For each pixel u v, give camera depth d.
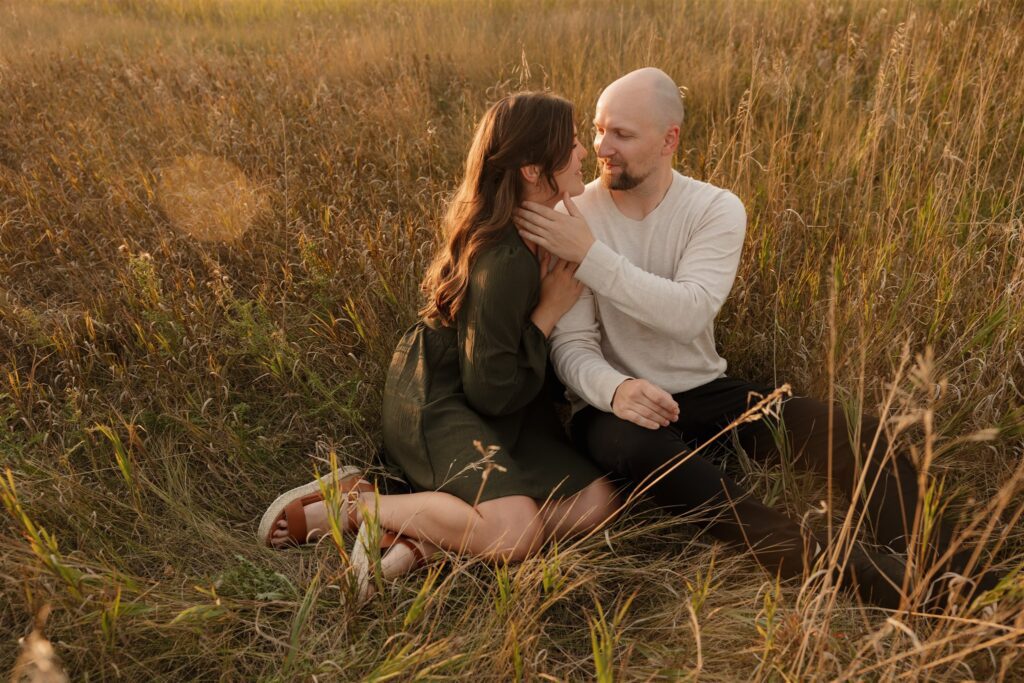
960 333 2.69
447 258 2.21
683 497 2.02
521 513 2.02
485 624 1.86
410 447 2.21
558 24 6.52
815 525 2.12
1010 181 3.47
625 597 2.03
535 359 2.18
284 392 2.76
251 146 4.25
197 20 9.60
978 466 2.26
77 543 2.09
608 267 2.09
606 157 2.18
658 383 2.35
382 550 2.12
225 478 2.48
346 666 1.72
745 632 1.79
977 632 1.44
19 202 3.85
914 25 4.45
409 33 6.80
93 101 5.16
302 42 6.78
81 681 1.71
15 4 10.04
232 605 1.82
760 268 2.95
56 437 2.48
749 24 5.71
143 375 2.70
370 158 4.21
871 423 2.07
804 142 3.87
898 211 3.10
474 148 2.13
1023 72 4.02
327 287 3.06
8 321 2.93
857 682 1.54
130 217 3.70
